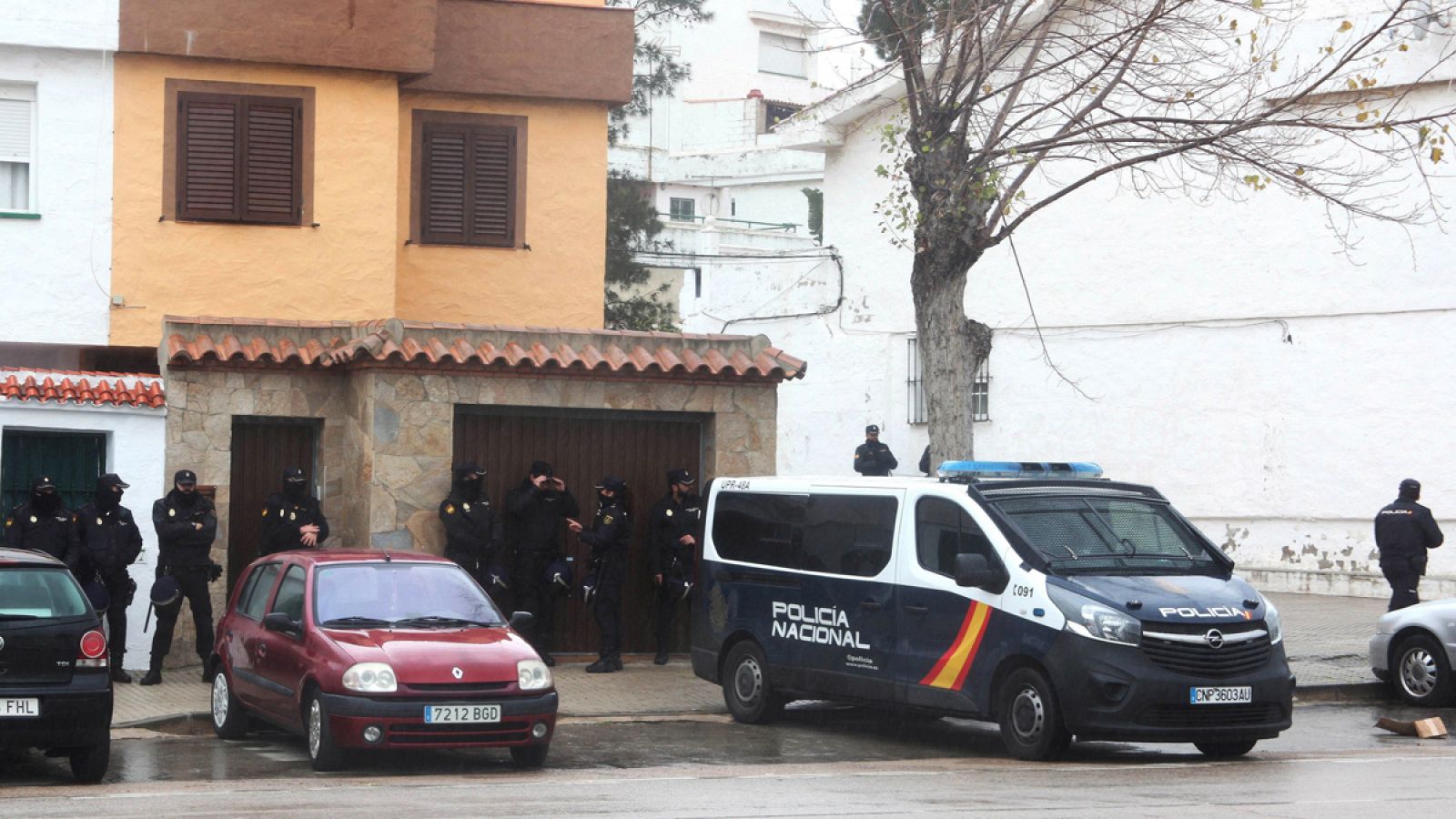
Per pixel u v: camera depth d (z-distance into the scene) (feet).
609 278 136.77
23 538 50.98
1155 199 91.40
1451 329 79.92
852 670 46.03
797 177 183.42
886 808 32.30
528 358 58.44
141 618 55.62
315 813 31.60
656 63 147.02
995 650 42.06
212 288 65.92
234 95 66.39
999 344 98.68
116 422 55.57
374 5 67.15
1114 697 39.86
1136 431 92.02
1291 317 85.71
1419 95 81.05
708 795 34.55
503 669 39.81
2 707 36.50
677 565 59.36
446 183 72.23
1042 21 60.85
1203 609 40.86
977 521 43.47
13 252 64.08
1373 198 75.36
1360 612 75.72
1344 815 31.32
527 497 57.93
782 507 49.44
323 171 67.26
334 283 67.15
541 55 72.84
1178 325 90.43
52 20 64.08
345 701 38.58
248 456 58.80
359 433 57.98
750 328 114.73
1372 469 82.43
